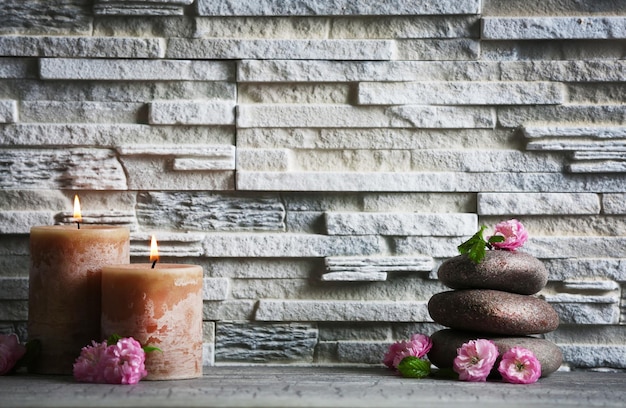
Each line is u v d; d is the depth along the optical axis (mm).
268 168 2184
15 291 2166
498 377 1976
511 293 1994
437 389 1784
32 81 2182
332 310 2178
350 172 2184
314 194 2199
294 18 2188
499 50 2193
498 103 2184
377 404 1599
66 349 1948
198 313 1917
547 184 2188
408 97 2186
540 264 2020
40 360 1961
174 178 2184
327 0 2172
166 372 1866
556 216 2199
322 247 2180
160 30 2180
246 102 2193
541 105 2193
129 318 1853
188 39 2178
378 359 2186
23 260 2180
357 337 2195
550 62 2188
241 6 2172
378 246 2188
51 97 2184
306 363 2188
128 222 2180
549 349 1973
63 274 1947
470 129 2199
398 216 2184
